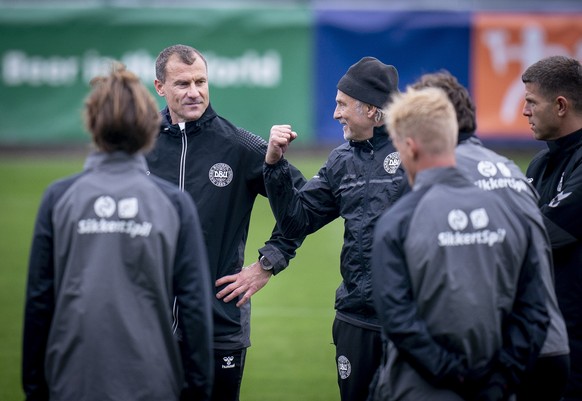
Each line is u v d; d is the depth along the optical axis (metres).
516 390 12.55
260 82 61.53
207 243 16.58
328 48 61.09
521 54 60.75
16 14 61.81
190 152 16.73
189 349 12.38
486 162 13.08
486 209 12.19
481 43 60.69
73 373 12.10
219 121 16.97
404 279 11.95
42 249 12.29
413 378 12.13
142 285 12.19
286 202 16.08
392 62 60.81
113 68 12.77
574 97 15.38
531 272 12.37
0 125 62.41
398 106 12.36
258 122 61.75
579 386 15.02
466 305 11.95
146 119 12.39
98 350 12.02
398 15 60.72
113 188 12.27
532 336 12.10
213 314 16.47
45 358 12.37
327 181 16.77
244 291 16.67
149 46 61.66
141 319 12.16
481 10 60.56
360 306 15.87
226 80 61.59
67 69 62.12
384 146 16.08
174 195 12.52
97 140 12.40
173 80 16.53
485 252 12.09
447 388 11.98
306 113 61.62
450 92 13.30
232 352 16.70
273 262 16.78
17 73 62.25
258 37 61.22
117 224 12.15
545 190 15.83
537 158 16.31
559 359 13.01
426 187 12.19
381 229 12.13
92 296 12.04
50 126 62.53
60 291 12.22
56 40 61.97
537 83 15.53
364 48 60.88
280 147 15.54
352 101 16.03
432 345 11.79
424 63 60.75
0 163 62.91
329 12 61.00
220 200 16.66
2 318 30.45
